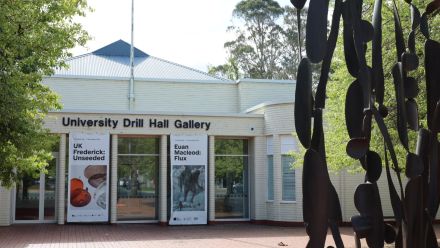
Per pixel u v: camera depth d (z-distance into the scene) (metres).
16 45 10.95
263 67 46.31
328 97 13.09
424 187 2.63
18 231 18.36
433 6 2.86
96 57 32.47
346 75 12.05
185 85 27.17
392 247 7.60
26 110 11.35
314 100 2.47
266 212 21.78
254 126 22.14
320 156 2.31
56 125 20.52
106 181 20.66
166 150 21.47
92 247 14.56
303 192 2.33
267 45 46.62
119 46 33.94
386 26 10.35
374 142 9.64
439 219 21.16
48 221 20.91
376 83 2.63
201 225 21.22
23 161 11.91
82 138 20.64
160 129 21.38
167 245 15.01
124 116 21.11
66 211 20.77
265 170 21.98
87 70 29.28
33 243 15.27
